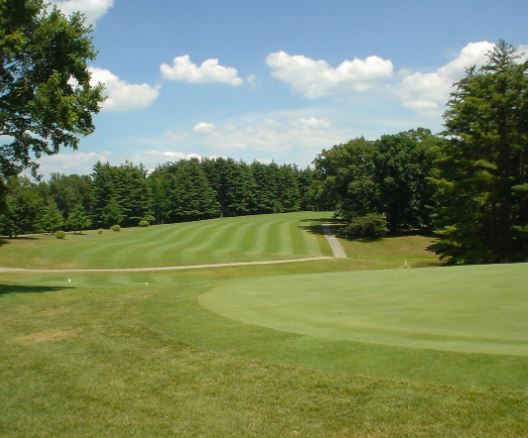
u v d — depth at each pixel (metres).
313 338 9.07
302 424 5.86
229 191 128.75
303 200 138.75
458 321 10.09
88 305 15.27
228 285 18.20
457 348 7.82
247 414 6.22
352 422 5.79
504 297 12.74
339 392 6.63
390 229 75.88
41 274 40.19
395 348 8.05
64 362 8.90
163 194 118.00
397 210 74.62
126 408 6.66
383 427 5.61
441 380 6.66
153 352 9.17
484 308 11.41
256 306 13.08
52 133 21.20
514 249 38.75
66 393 7.34
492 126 39.06
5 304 16.08
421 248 66.62
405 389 6.49
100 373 8.15
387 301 12.99
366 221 69.88
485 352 7.48
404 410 5.94
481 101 38.31
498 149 39.19
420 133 80.56
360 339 8.78
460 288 14.54
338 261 49.12
